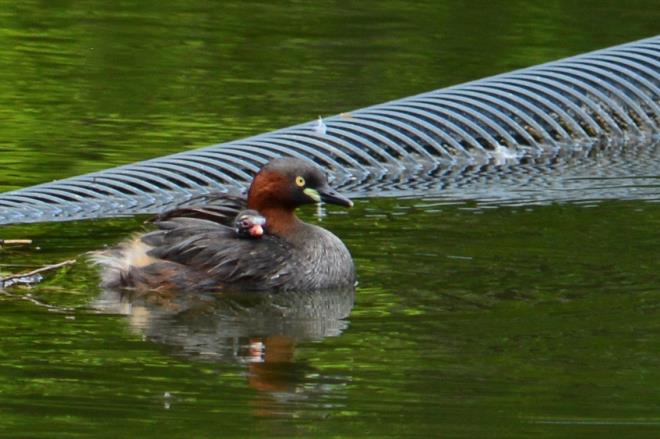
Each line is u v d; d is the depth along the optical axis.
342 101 20.14
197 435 8.99
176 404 9.53
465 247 13.50
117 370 10.21
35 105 19.52
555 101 19.70
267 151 17.36
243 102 20.05
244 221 12.71
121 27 24.89
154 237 12.87
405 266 12.91
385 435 9.01
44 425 9.12
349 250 13.42
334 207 15.17
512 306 11.69
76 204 15.15
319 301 12.20
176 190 15.95
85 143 17.80
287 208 13.11
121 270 12.53
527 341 10.82
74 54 22.80
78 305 11.90
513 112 19.28
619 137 19.31
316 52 23.20
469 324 11.26
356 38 24.25
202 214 13.37
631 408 9.48
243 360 10.48
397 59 22.72
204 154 17.11
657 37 21.95
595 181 16.67
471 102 19.45
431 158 17.92
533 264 12.87
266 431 9.05
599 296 11.92
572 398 9.66
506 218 14.67
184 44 23.67
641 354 10.52
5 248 13.51
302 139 17.88
